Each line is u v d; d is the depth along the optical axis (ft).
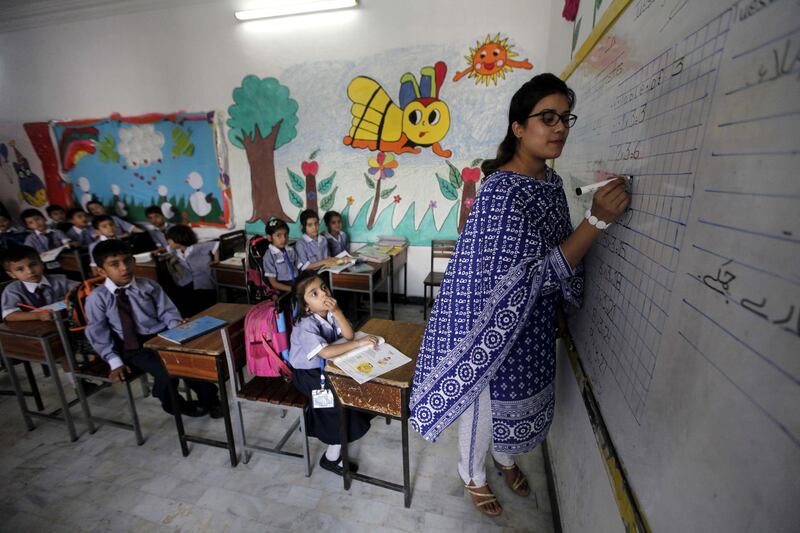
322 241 10.95
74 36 12.68
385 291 12.75
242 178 12.59
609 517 2.70
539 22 9.41
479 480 4.80
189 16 11.57
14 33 13.17
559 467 4.72
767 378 1.18
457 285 3.31
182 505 5.16
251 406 7.33
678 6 1.98
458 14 9.81
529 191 2.99
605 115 3.38
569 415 4.37
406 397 4.42
